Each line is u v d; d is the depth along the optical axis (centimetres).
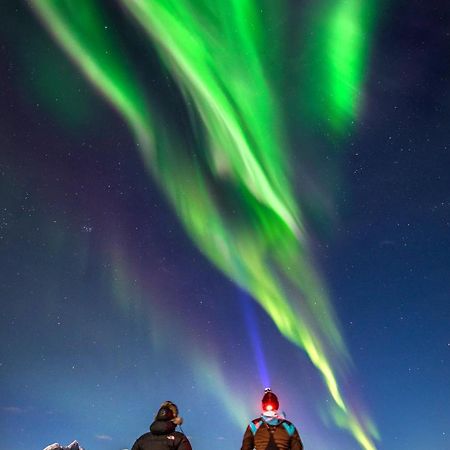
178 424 643
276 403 634
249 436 621
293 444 615
